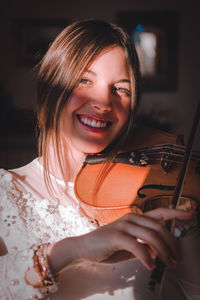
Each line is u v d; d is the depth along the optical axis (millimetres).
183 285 1047
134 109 1190
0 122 5414
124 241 701
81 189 1138
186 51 5867
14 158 5391
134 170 1241
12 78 5816
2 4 5719
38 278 837
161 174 1224
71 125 1113
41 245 882
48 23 5770
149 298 1050
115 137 1174
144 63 5844
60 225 1097
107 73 1070
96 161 1240
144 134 1476
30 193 1143
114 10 5793
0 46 5781
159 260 691
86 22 1115
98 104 1070
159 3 5777
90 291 1023
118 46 1089
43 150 1198
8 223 1048
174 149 1337
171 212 740
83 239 792
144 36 5801
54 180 1198
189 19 5801
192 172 1208
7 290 834
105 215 1104
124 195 1119
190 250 1020
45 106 1182
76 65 1064
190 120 6000
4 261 891
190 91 5949
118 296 1033
